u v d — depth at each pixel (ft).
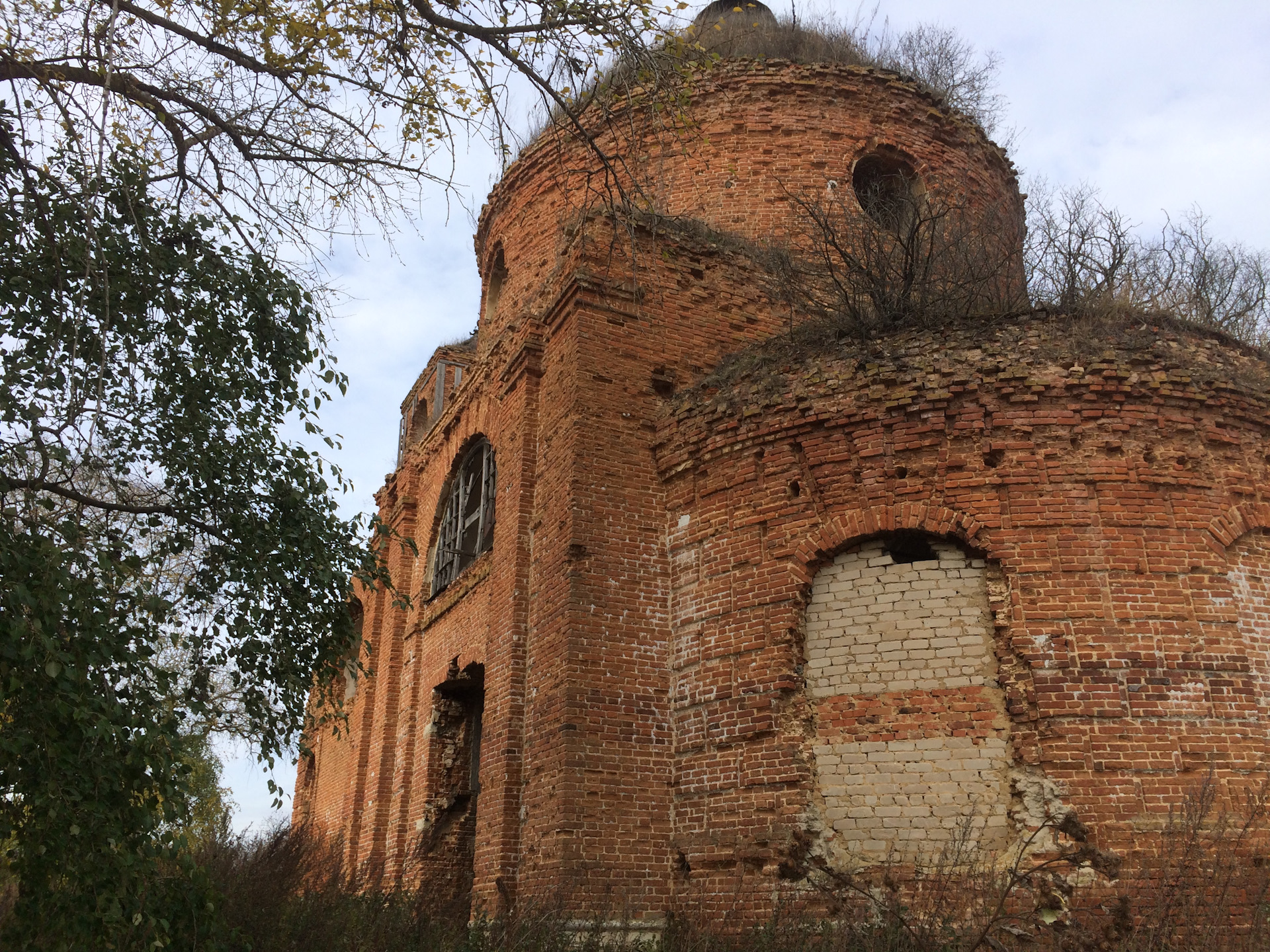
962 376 33.96
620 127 56.29
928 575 32.81
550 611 38.88
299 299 26.05
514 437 45.52
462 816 53.47
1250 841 28.27
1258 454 33.76
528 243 58.85
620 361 41.70
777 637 34.04
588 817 34.60
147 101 25.02
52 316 22.22
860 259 44.04
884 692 32.12
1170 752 29.27
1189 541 31.91
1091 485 32.42
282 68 26.58
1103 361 33.37
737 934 30.78
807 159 55.52
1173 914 26.61
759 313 45.75
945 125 58.49
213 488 24.56
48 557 18.11
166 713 19.63
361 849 60.08
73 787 17.61
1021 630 30.89
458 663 51.24
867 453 34.45
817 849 31.22
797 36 63.77
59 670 17.07
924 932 26.22
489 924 33.78
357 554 27.30
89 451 19.36
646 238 44.21
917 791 30.63
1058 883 27.58
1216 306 48.91
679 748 36.35
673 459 39.81
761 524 36.09
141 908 18.65
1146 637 30.55
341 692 70.95
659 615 38.37
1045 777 29.35
